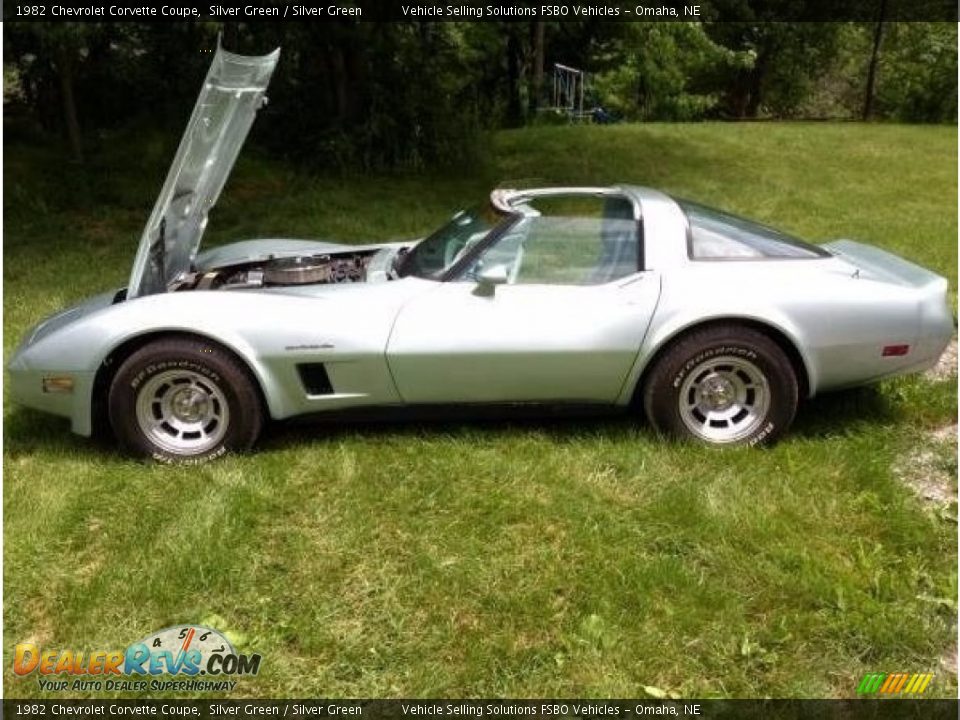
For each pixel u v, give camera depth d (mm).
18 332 5797
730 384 3834
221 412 3809
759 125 19734
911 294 3781
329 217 9742
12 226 9383
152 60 12594
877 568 2996
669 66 26625
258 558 3176
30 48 11039
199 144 4047
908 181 12250
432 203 10633
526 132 17641
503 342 3697
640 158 14250
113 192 10641
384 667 2641
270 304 3752
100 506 3539
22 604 2961
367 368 3740
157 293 4172
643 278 3760
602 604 2850
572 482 3637
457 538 3271
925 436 4074
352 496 3578
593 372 3760
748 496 3463
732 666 2594
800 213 9781
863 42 31875
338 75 12734
